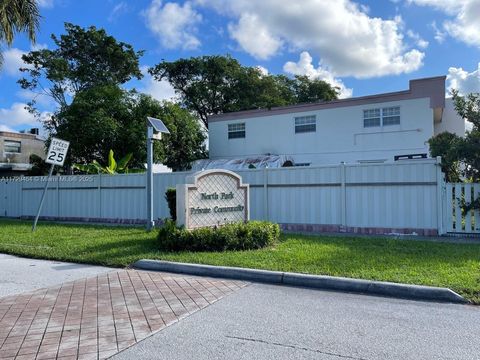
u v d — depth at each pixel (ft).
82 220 54.90
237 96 117.70
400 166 37.42
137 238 35.78
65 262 28.60
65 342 14.44
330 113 79.41
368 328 15.72
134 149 80.38
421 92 71.05
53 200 57.88
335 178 40.09
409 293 19.88
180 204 32.12
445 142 37.24
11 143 114.73
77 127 78.38
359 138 76.43
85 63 102.83
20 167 107.96
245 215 36.11
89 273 25.16
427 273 22.24
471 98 36.45
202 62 117.39
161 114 85.81
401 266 23.94
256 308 18.20
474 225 35.14
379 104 74.43
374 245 31.14
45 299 19.61
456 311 17.72
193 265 25.02
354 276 21.81
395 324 16.16
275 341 14.47
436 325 16.02
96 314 17.38
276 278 22.75
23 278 23.99
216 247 29.89
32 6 49.01
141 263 26.68
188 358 13.15
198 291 20.90
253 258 26.61
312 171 41.16
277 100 113.60
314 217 41.01
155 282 22.72
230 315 17.25
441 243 31.78
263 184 43.52
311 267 23.88
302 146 82.43
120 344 14.26
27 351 13.73
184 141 93.76
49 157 43.65
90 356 13.34
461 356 13.20
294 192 42.06
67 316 17.16
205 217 33.30
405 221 37.22
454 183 35.78
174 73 120.57
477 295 19.13
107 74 103.24
